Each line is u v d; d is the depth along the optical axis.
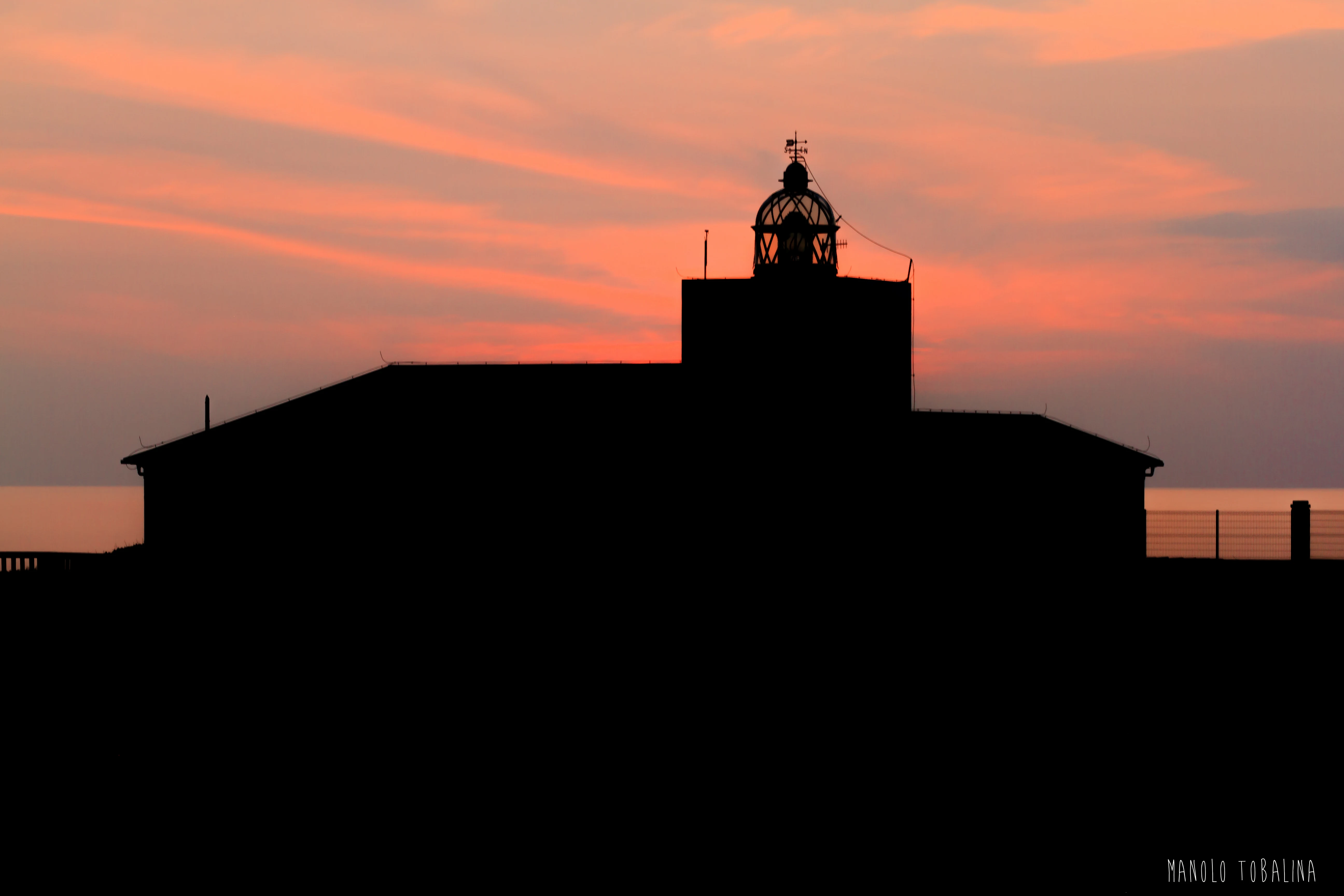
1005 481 157.75
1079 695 146.12
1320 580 161.00
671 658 145.25
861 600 148.62
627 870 108.88
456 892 105.00
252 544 153.25
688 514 148.50
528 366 167.50
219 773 127.44
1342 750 134.50
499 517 150.00
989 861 112.62
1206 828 118.44
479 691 143.75
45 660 145.88
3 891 102.81
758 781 127.69
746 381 154.50
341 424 155.62
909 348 162.75
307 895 103.62
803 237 164.75
